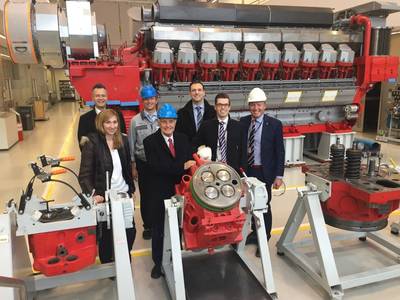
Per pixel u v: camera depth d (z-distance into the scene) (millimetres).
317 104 5641
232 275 2328
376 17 5535
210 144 2701
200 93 3096
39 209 1902
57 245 1817
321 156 5895
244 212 2133
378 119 8172
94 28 4043
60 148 7105
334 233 3102
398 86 7129
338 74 5570
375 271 2373
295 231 2738
